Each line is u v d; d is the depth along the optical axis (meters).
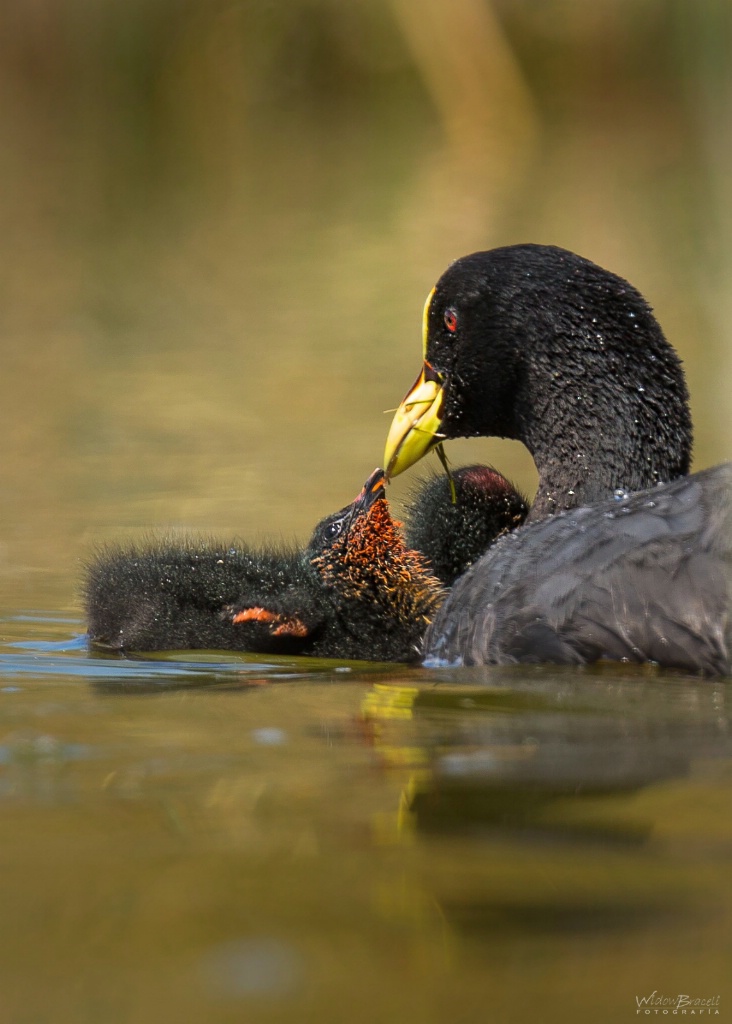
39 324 25.12
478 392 11.81
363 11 49.38
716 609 7.80
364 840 4.95
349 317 25.41
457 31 48.22
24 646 10.19
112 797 5.48
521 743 6.36
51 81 47.53
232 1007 3.77
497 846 4.88
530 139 47.09
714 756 6.07
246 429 18.61
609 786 5.58
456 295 11.70
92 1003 3.81
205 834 5.03
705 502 8.30
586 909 4.33
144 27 47.31
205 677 8.57
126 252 31.20
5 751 6.21
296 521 14.59
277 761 6.04
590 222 32.84
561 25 48.81
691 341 22.38
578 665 8.27
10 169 41.38
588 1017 3.70
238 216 35.25
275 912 4.34
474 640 8.90
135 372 21.81
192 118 47.75
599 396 11.29
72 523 14.54
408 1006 3.76
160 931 4.21
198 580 10.62
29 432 18.52
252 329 24.69
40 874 4.66
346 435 18.31
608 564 8.34
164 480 16.33
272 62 49.09
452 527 12.13
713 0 47.88
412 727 6.73
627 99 48.94
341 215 35.16
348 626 10.43
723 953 4.04
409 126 49.66
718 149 44.09
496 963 3.99
